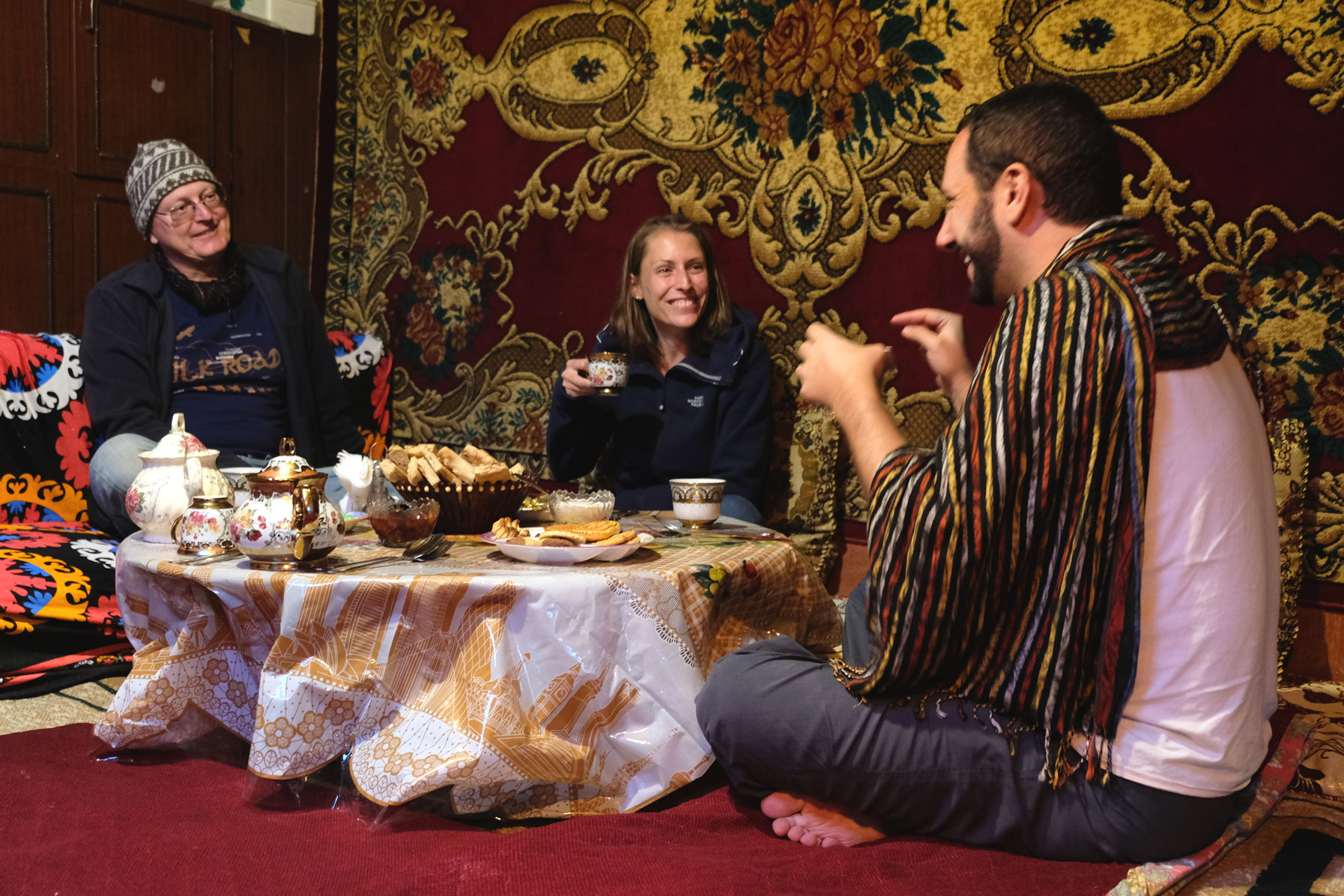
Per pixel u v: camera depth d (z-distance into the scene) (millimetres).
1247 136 2705
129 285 3256
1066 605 1354
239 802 1753
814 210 3398
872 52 3234
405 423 4496
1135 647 1356
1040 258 1485
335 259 4633
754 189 3520
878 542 1411
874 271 3297
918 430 3258
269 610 1710
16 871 1472
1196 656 1356
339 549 1893
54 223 3863
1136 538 1321
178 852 1545
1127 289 1322
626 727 1718
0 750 1977
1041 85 1495
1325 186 2611
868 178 3283
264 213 4492
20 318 3799
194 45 4195
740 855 1556
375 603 1632
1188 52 2766
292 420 3443
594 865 1503
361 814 1687
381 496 2002
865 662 1830
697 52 3602
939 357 1733
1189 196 2801
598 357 2805
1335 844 1686
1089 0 2891
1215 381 1355
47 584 2586
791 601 2080
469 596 1625
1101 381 1290
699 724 1685
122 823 1643
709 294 3232
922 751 1494
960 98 3096
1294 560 2662
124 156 4047
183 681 1820
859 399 1528
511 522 1953
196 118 4230
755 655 1656
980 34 3049
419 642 1656
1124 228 1407
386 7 4387
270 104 4473
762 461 3191
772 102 3453
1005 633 1418
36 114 3785
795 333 3473
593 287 3916
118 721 1830
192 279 3355
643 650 1688
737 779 1700
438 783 1573
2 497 3201
